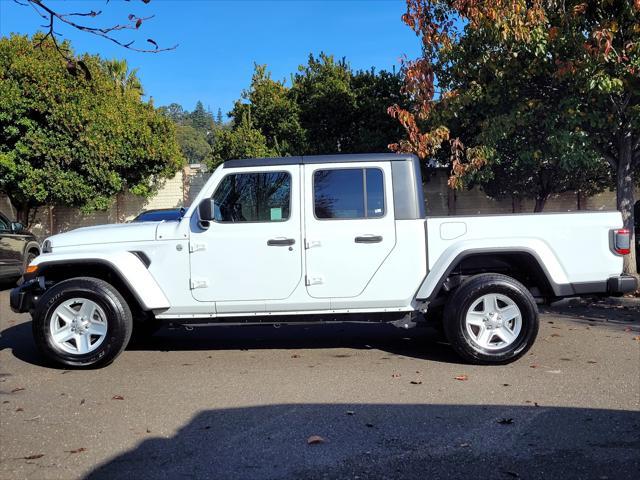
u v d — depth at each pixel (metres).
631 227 10.30
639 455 3.68
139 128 16.89
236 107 20.52
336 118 18.06
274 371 5.70
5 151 15.66
